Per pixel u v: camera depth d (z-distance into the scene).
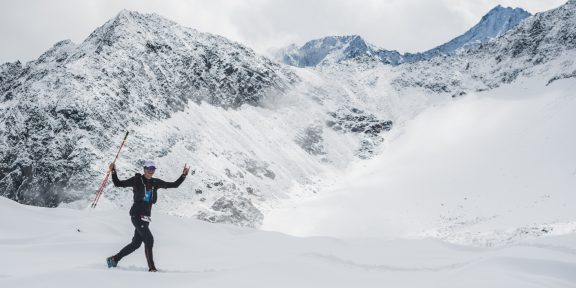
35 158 162.38
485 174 184.25
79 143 160.25
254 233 18.56
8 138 171.12
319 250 15.30
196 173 166.50
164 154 169.25
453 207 163.25
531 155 186.00
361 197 185.75
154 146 171.38
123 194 148.12
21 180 160.88
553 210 135.50
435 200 172.38
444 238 127.88
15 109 179.88
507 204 154.00
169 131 185.00
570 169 164.38
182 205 149.00
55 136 165.38
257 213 161.88
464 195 171.00
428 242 18.08
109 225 15.88
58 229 14.70
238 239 17.39
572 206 135.00
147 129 179.62
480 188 173.38
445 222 152.50
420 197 177.50
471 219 149.50
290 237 17.95
